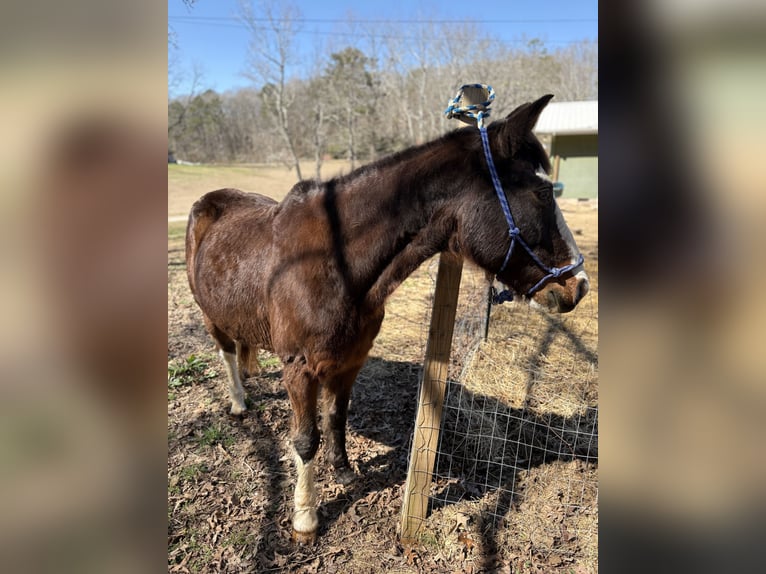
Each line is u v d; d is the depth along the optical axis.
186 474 2.93
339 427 2.86
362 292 2.26
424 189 2.14
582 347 4.34
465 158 2.09
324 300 2.22
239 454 3.15
